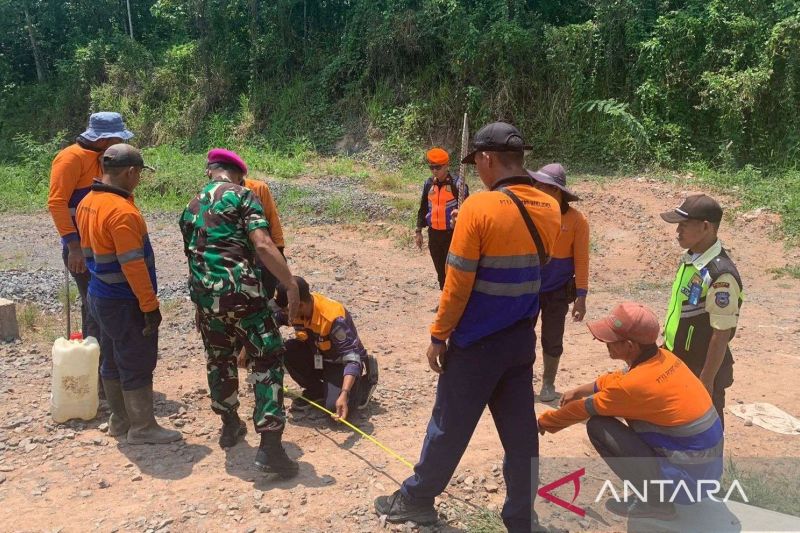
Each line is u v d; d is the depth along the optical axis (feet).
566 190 16.24
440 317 10.19
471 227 9.87
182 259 34.24
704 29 58.03
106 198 13.30
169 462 13.70
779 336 23.99
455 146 64.23
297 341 16.21
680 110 58.49
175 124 78.64
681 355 12.66
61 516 11.71
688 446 11.30
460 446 10.78
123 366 14.02
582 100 61.26
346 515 11.85
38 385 17.52
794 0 57.82
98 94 83.20
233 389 14.12
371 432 15.51
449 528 11.57
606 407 11.55
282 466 12.98
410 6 70.18
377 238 40.16
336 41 78.43
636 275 34.30
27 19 91.50
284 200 48.01
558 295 17.04
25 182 57.72
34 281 28.58
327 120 71.31
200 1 79.71
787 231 39.32
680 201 45.83
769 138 55.16
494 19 66.18
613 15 61.26
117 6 95.09
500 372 10.43
